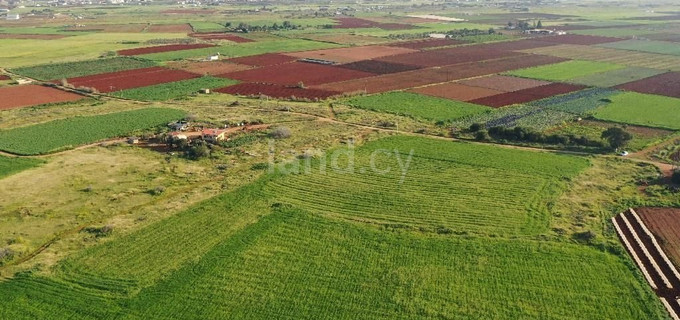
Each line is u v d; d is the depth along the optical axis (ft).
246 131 252.21
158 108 295.69
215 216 168.35
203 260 143.33
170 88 351.46
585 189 190.80
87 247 149.89
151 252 147.43
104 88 352.49
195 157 217.36
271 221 164.55
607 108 303.27
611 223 165.78
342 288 131.95
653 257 148.15
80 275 136.87
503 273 138.41
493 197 183.21
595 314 123.65
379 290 131.34
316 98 322.55
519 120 278.67
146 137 240.94
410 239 154.51
